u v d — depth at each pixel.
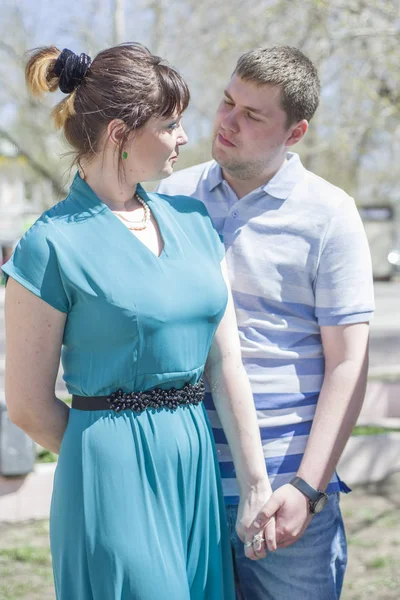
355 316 2.28
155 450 1.98
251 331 2.33
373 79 7.32
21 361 1.95
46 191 13.00
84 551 1.95
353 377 2.26
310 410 2.35
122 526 1.93
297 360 2.34
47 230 1.93
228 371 2.18
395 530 4.73
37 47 2.10
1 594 3.85
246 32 8.35
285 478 2.29
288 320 2.34
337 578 2.38
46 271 1.90
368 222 31.02
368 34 6.65
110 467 1.95
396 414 6.46
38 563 4.20
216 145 2.34
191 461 2.04
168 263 2.01
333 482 2.36
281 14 7.70
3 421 4.63
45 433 2.05
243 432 2.16
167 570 1.94
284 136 2.31
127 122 1.95
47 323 1.93
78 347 1.97
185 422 2.05
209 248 2.18
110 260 1.94
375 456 5.52
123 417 1.97
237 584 2.39
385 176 11.31
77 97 2.01
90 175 2.05
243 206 2.36
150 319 1.93
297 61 2.30
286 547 2.28
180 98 2.01
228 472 2.32
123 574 1.92
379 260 31.83
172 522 1.99
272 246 2.32
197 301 2.02
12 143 10.25
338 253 2.29
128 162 2.01
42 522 4.73
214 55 9.01
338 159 9.17
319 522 2.30
